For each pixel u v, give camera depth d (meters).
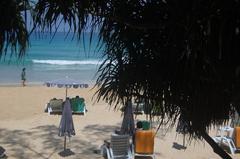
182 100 2.46
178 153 12.23
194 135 3.20
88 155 11.69
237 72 2.00
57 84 15.28
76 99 18.81
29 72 41.94
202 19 1.94
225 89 2.28
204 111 2.53
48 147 12.45
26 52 2.59
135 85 2.65
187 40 2.00
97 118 17.61
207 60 2.03
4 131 14.58
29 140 13.23
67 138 13.53
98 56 2.90
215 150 3.14
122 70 2.65
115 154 11.05
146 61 2.50
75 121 16.80
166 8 2.21
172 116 2.79
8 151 11.87
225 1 1.88
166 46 2.35
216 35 1.95
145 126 11.43
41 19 2.25
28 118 17.67
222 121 2.88
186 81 2.28
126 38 2.55
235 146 12.42
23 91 27.17
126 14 2.41
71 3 2.21
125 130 11.91
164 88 2.46
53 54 60.25
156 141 13.41
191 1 2.00
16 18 2.43
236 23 1.88
